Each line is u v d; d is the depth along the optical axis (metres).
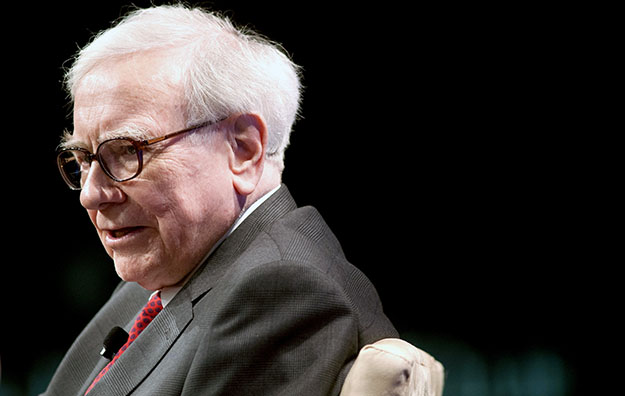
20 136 9.99
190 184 3.62
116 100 3.57
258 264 3.51
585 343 10.47
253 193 3.89
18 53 9.45
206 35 3.75
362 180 10.62
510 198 10.55
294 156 10.54
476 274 10.80
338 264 3.74
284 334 3.29
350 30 9.69
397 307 10.94
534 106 10.08
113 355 4.10
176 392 3.46
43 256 10.53
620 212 10.20
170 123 3.58
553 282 10.59
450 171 10.50
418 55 9.91
